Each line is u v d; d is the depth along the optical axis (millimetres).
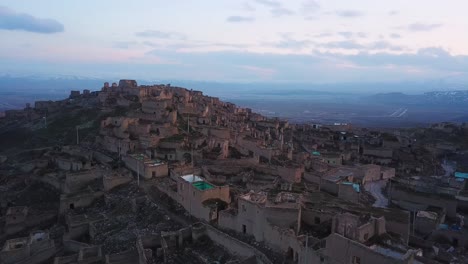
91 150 102000
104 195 75250
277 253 46312
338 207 54781
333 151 113500
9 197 87625
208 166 82688
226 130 104375
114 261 51156
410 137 158625
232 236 52188
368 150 118312
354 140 136125
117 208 69062
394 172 95750
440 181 87000
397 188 74562
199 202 59531
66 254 60094
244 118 150125
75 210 72812
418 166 108188
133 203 67312
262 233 49094
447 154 131875
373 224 41500
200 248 52781
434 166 112312
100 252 54750
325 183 73438
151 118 115812
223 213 55688
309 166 90188
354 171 87250
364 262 35469
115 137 103812
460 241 56281
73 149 104188
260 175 80562
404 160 114562
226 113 145500
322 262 39156
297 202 51938
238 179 77688
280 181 76500
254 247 47906
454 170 110000
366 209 53781
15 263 55219
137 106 132500
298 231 48875
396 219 47781
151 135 99438
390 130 182375
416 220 61219
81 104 156250
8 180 96812
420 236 59438
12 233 70625
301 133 143875
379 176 92375
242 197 53406
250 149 97312
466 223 63312
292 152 98750
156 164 80062
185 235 54406
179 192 65500
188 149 91625
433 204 69688
